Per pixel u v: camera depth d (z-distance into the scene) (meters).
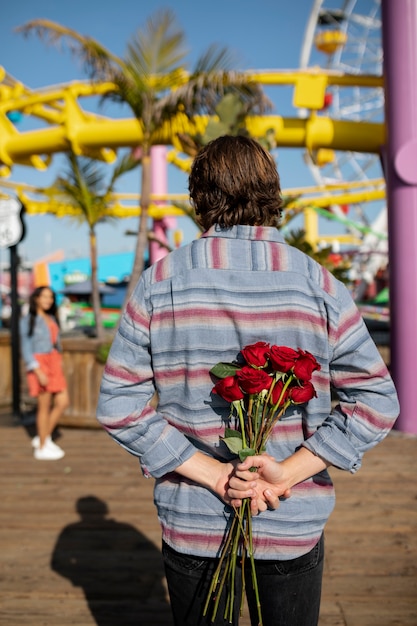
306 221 21.83
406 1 5.11
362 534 3.07
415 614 2.26
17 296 6.43
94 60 5.89
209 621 1.05
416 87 5.16
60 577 2.62
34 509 3.53
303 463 1.01
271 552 1.02
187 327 1.03
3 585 2.55
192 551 1.05
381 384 1.03
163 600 2.42
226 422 1.04
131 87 6.10
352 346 1.03
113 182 9.05
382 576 2.59
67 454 4.94
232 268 1.04
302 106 6.21
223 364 1.00
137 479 4.16
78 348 5.95
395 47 5.20
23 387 7.84
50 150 7.50
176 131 6.49
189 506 1.05
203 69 5.96
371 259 16.88
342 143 6.38
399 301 5.33
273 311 1.02
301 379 0.98
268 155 1.12
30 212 14.66
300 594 1.06
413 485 3.91
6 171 9.52
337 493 3.76
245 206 1.08
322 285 1.04
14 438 5.62
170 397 1.07
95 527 3.22
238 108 5.73
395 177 5.29
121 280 26.42
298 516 1.03
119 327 1.10
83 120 7.18
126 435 1.05
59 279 28.53
